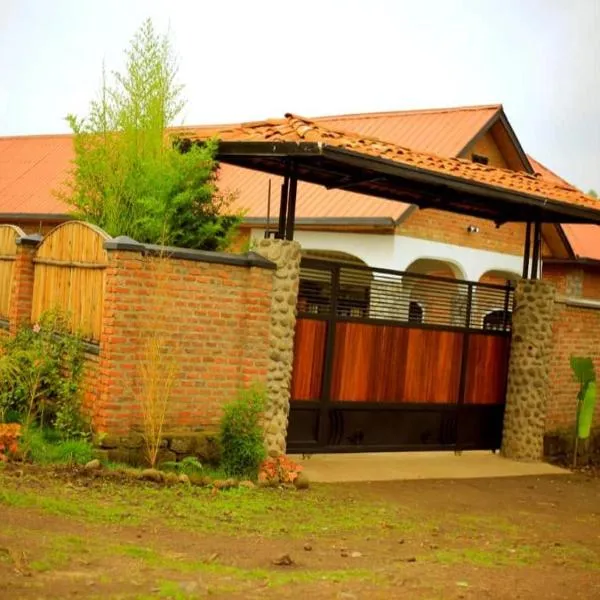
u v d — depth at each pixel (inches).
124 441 430.6
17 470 386.9
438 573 304.7
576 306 664.4
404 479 517.7
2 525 298.4
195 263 452.4
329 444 534.3
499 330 625.6
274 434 476.1
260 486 441.7
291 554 316.5
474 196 563.2
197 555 298.0
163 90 564.4
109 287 430.6
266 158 497.7
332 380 532.4
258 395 462.9
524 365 616.4
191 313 452.4
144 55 567.8
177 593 243.0
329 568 299.7
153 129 549.3
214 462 457.1
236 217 539.8
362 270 547.5
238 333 470.3
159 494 386.6
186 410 453.4
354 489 471.8
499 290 632.4
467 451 629.0
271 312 477.4
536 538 399.2
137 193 524.4
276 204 864.9
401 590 272.4
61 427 439.2
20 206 1027.3
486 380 618.8
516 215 627.8
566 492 534.9
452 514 435.8
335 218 803.4
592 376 631.8
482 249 900.0
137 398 435.5
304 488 455.8
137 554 285.3
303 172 530.3
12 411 459.5
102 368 430.0
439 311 596.1
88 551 280.1
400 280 608.4
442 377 591.2
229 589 255.4
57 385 451.5
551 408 649.6
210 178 549.6
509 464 602.9
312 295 525.0
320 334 526.6
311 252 868.0
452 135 898.1
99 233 450.9
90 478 394.3
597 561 360.5
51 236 508.1
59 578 246.7
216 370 462.6
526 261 630.5
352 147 464.8
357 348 543.5
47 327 470.3
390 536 370.0
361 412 548.7
